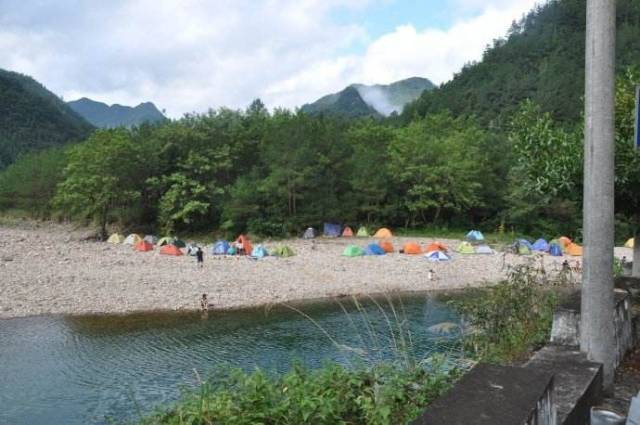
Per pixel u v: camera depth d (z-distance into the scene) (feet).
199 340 69.05
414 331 62.44
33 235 195.42
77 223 225.35
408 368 16.38
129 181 183.32
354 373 16.12
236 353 63.21
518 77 396.37
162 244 156.76
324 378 15.62
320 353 61.41
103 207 184.65
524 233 177.68
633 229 28.73
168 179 180.55
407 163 182.91
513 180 172.55
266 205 172.35
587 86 15.51
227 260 129.70
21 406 47.80
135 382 53.78
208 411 13.94
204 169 176.65
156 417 15.35
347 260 131.13
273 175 166.81
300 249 148.36
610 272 15.58
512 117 31.63
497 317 24.66
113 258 131.75
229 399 14.48
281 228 169.78
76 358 61.62
